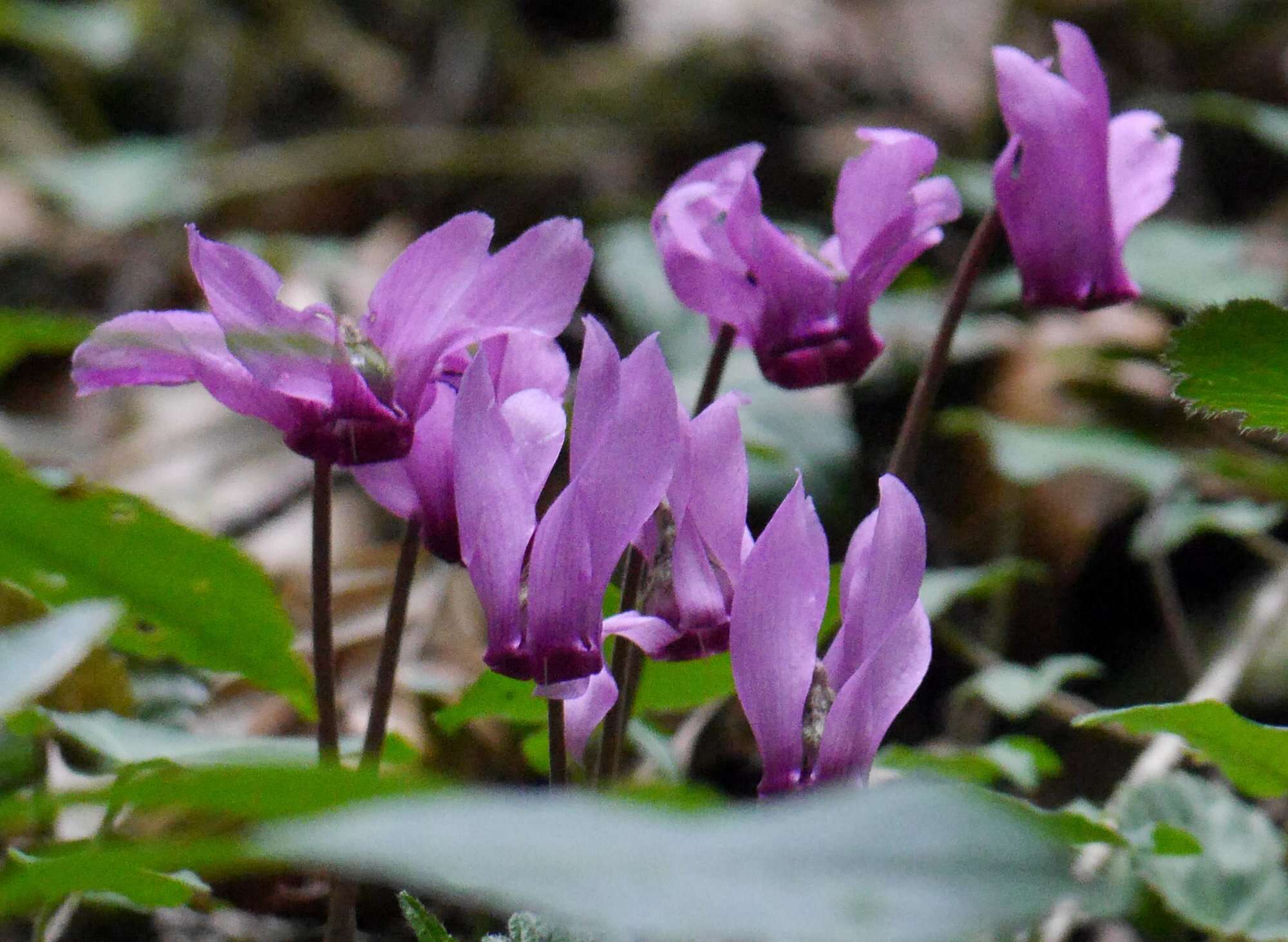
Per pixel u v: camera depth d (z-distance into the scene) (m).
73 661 0.53
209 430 0.85
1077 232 0.60
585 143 1.19
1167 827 0.59
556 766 0.58
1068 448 0.69
